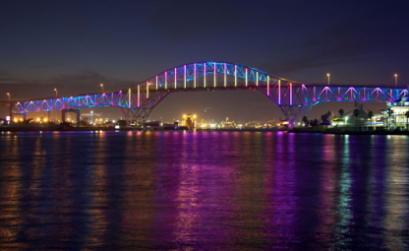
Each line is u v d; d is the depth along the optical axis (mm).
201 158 43781
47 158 43781
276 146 69312
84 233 13734
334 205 18125
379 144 74875
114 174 29500
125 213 16531
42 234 13625
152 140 97000
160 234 13625
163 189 22500
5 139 99875
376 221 15258
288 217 15852
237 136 137125
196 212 16688
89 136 130375
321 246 12555
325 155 48312
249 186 23656
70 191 21891
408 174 29688
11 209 17344
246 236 13438
